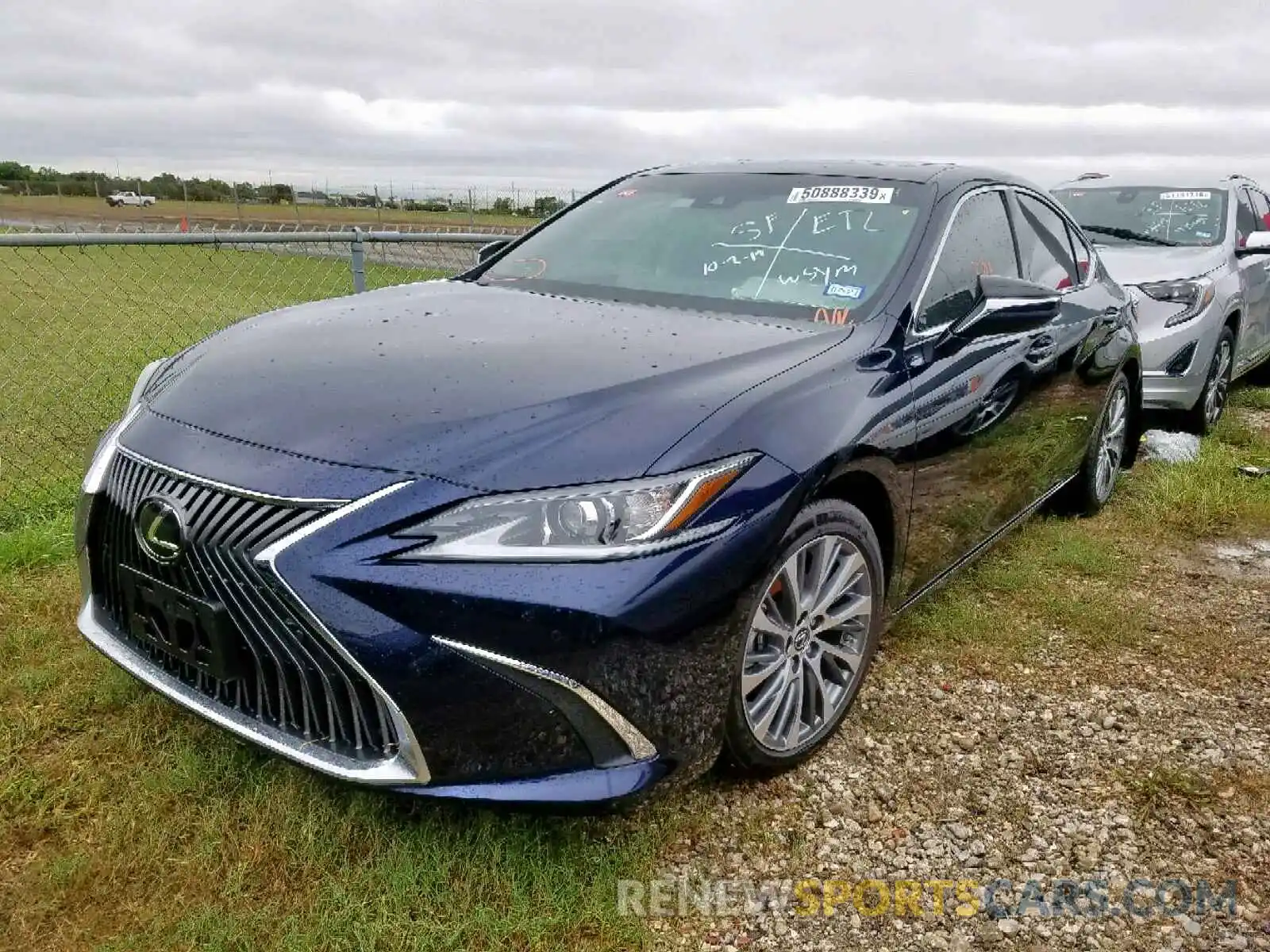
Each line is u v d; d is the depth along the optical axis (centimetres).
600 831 246
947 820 265
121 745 270
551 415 226
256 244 494
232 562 214
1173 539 480
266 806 246
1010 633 370
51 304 884
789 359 271
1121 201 753
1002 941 225
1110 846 258
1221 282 639
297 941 208
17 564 374
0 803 246
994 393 339
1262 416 763
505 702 207
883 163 381
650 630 213
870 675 336
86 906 217
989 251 368
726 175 390
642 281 343
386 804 247
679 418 230
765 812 262
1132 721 318
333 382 245
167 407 251
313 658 210
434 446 215
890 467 280
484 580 203
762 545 231
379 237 538
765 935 223
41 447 547
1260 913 237
